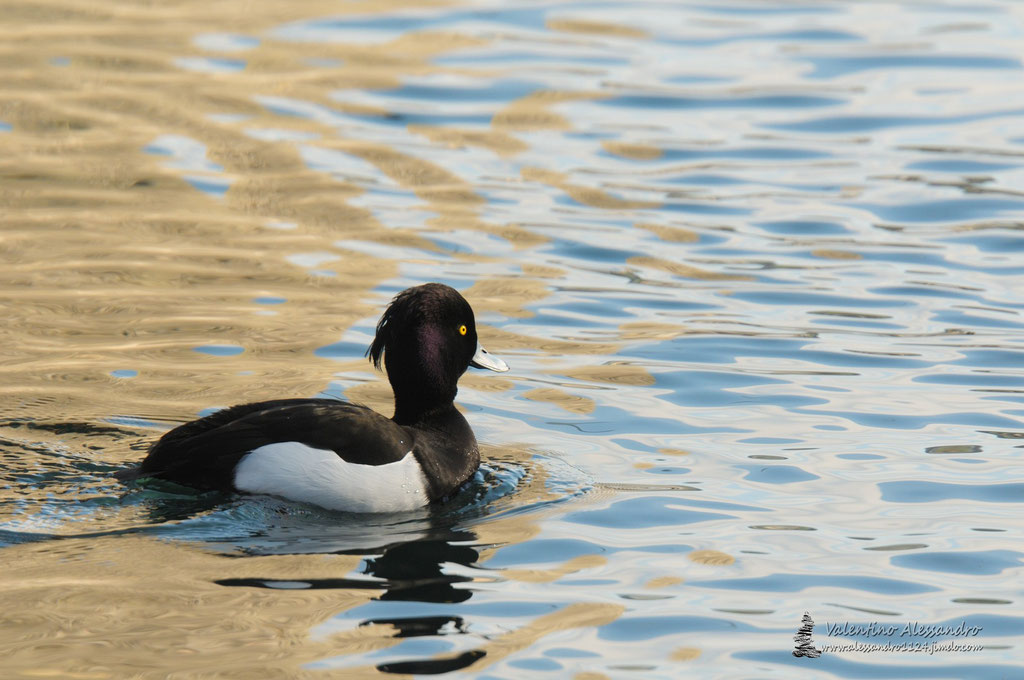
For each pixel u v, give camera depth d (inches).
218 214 673.0
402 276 606.9
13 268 600.7
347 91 840.9
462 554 375.6
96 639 320.5
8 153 728.3
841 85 872.9
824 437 461.1
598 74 886.4
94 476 408.5
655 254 641.0
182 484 395.9
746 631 334.0
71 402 467.8
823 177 740.0
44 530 374.0
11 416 452.8
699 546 382.9
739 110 834.8
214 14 978.1
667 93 855.7
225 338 535.8
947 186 725.9
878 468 437.4
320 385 493.4
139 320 551.5
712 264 631.2
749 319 570.9
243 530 382.3
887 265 629.9
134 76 844.0
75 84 824.3
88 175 709.3
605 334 553.6
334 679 306.3
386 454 404.5
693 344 544.1
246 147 754.2
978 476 430.6
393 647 321.4
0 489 397.4
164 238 641.6
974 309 579.5
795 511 406.6
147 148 744.3
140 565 358.6
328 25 965.8
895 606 348.5
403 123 800.9
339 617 335.3
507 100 839.7
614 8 1032.2
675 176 741.3
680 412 482.0
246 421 401.4
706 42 952.9
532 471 435.5
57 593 341.1
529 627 333.4
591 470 436.5
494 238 655.1
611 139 788.6
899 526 396.5
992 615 343.6
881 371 518.0
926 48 937.5
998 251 645.9
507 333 551.5
